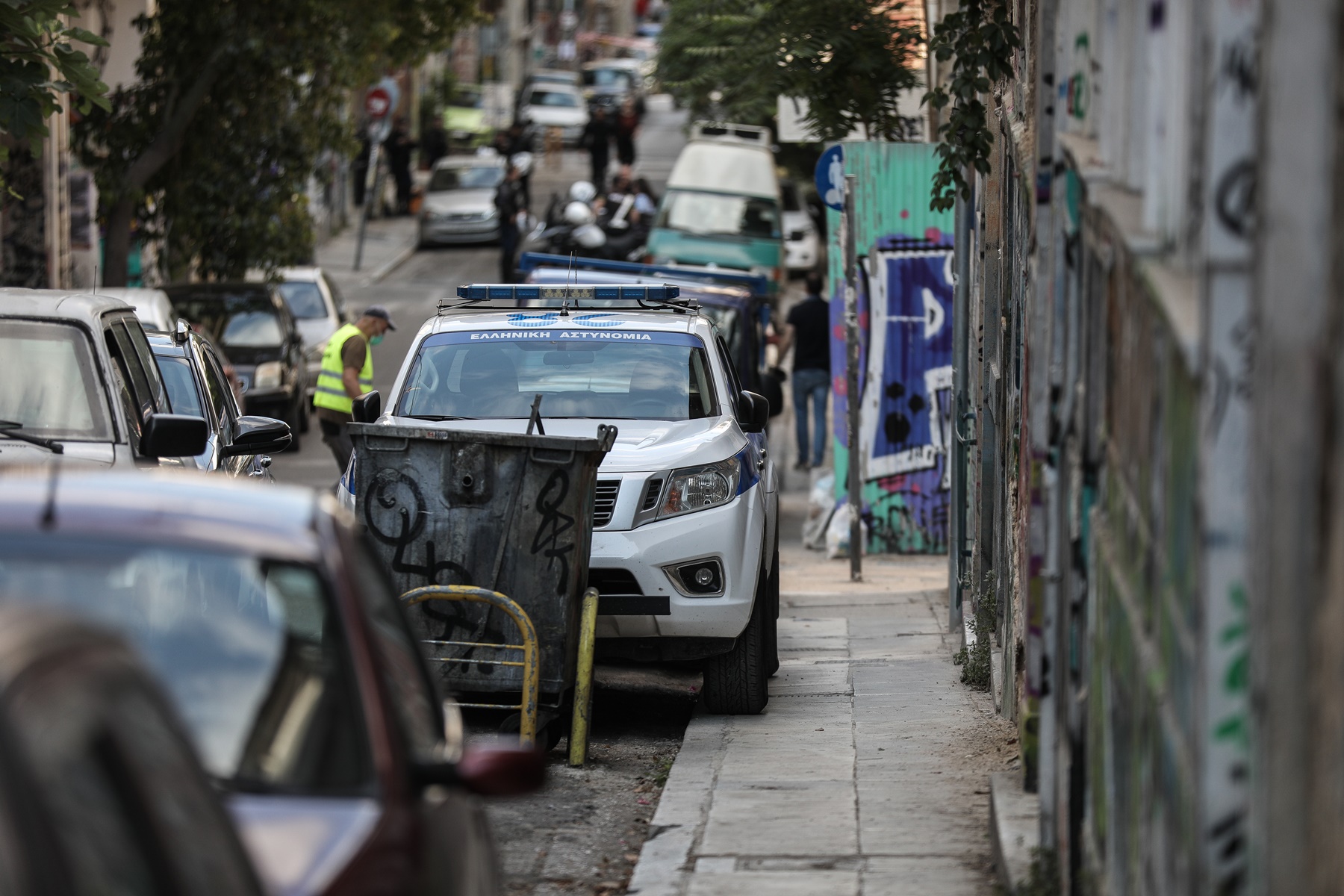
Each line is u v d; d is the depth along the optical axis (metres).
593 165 153.00
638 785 23.75
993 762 23.20
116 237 71.50
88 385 22.98
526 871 19.64
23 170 66.44
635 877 18.75
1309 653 8.02
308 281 78.44
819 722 26.61
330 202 130.88
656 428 28.05
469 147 174.50
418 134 180.25
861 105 48.66
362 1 78.75
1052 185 16.47
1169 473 10.27
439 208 124.88
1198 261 9.09
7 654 6.88
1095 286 14.36
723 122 88.94
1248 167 8.55
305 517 11.51
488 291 32.19
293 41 73.06
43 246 66.88
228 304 67.31
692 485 26.58
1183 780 9.47
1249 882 8.41
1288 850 8.10
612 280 49.94
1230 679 8.55
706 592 26.33
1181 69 10.40
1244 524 8.52
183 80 71.81
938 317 47.84
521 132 169.88
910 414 48.19
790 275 109.75
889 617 38.09
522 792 10.78
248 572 10.93
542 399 29.03
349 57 77.69
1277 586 8.12
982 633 28.94
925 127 49.44
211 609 10.91
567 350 29.98
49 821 6.39
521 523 23.72
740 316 48.72
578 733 24.48
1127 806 12.06
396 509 23.84
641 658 26.78
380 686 10.71
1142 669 11.25
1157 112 11.38
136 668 7.93
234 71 71.75
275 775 10.35
